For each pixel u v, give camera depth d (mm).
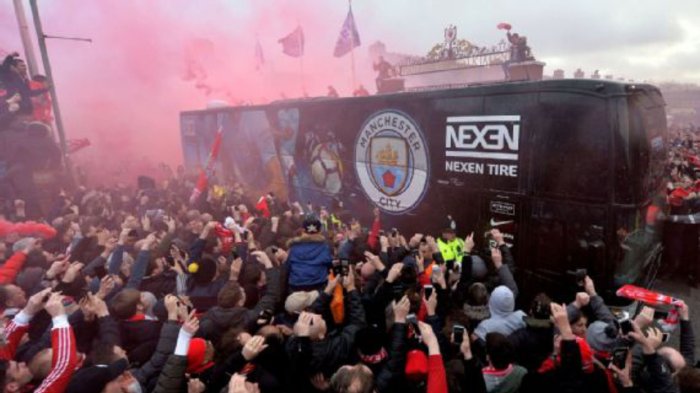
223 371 2922
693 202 8086
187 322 2930
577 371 2855
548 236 5969
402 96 7660
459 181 6957
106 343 3139
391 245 5875
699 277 7586
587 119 5516
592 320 4801
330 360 3164
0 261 6219
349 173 9000
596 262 5492
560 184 5797
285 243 6500
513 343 3650
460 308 4395
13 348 3250
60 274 4551
